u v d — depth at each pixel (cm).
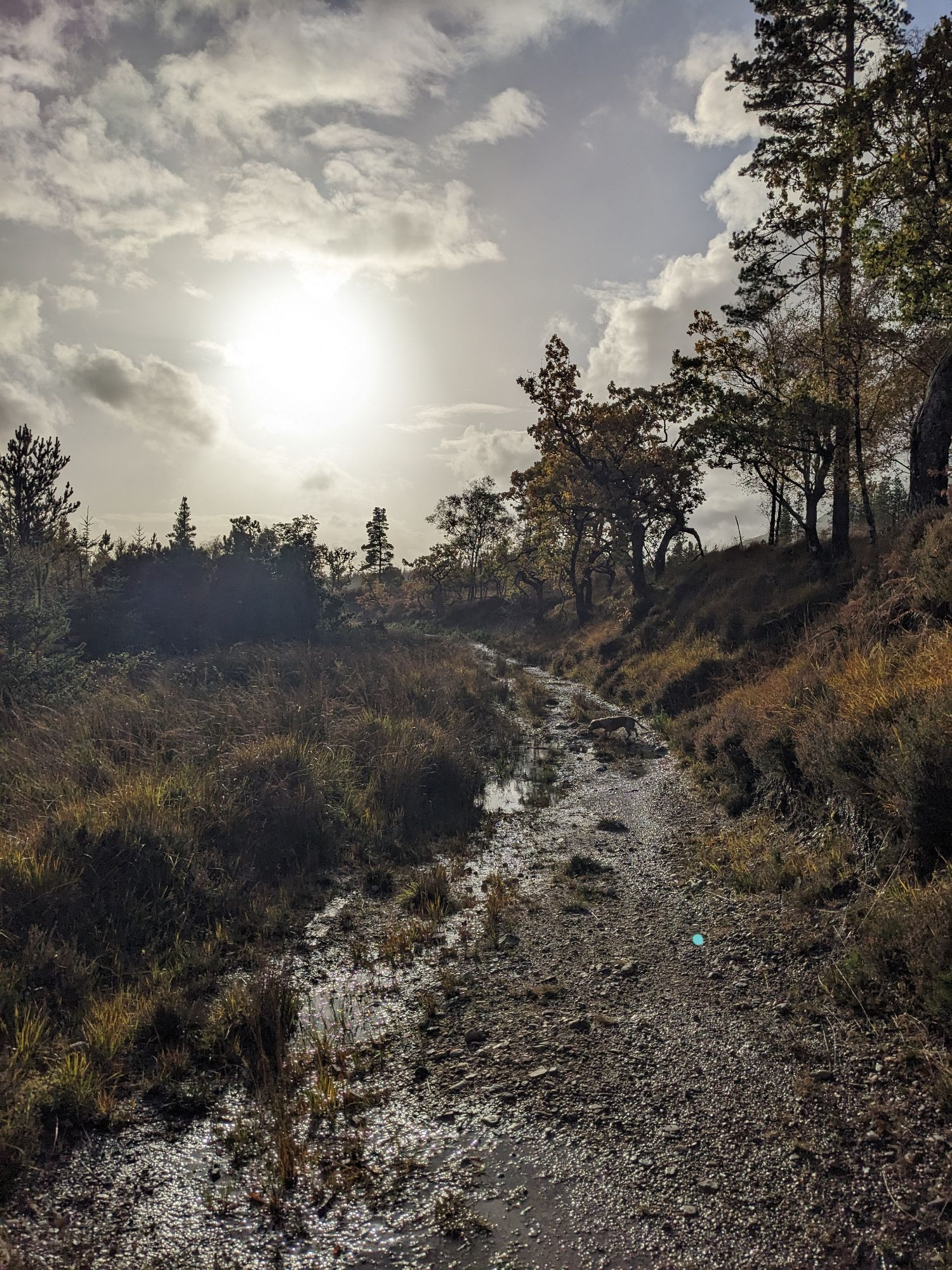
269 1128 385
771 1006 470
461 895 723
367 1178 345
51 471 1873
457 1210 322
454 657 2519
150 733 1027
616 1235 305
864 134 1364
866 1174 323
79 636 1694
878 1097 369
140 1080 430
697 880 711
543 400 3200
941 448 1476
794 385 1873
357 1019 502
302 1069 439
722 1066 416
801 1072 399
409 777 1030
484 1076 425
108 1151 369
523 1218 317
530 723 1700
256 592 2052
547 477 3528
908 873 550
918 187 1240
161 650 1767
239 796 853
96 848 675
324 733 1132
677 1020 469
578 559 4128
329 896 722
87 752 915
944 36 1241
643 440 3238
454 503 6794
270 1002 495
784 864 665
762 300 1862
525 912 674
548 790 1137
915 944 454
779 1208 311
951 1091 354
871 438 1989
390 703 1347
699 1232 303
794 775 827
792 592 1858
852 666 902
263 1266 297
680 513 3212
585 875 763
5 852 642
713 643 1873
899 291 1367
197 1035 475
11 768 887
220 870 719
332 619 2253
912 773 550
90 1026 468
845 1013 444
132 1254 302
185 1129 387
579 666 2734
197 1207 329
